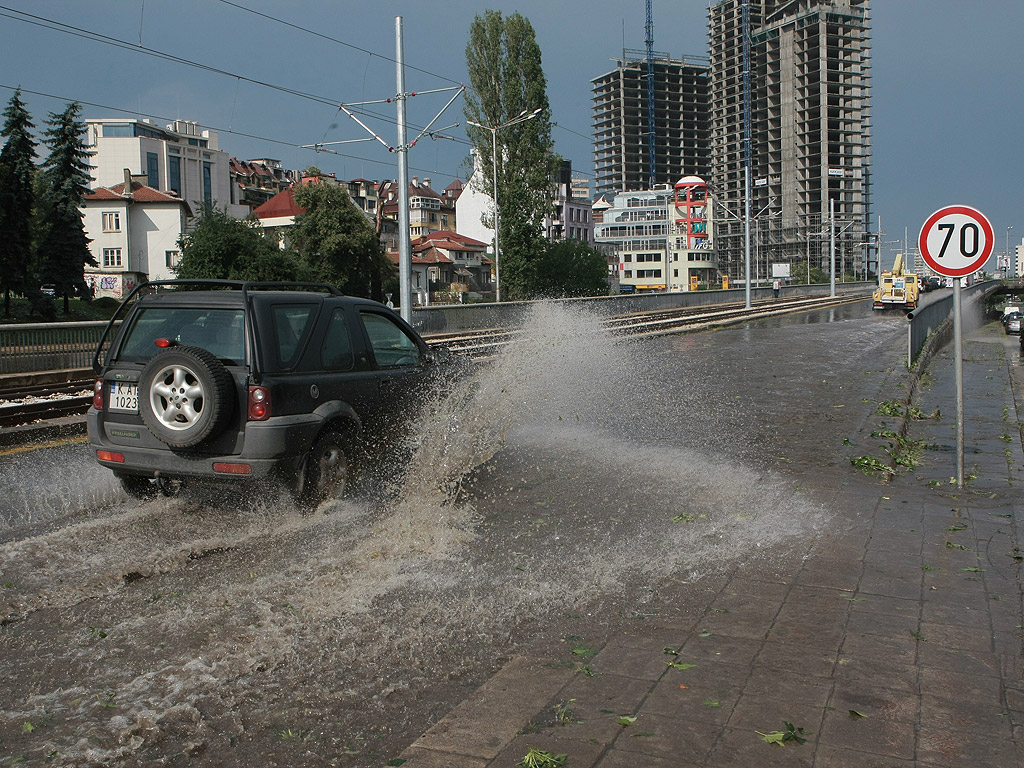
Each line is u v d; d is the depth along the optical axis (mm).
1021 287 89312
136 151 110500
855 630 4375
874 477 8211
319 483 6629
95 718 3551
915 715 3471
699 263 167625
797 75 192625
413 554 5727
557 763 3086
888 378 16656
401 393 7645
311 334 6789
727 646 4168
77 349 16812
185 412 6094
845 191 190250
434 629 4457
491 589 5055
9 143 51781
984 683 3770
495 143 53531
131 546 5828
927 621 4504
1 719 3539
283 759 3244
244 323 6324
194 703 3672
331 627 4488
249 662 4062
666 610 4684
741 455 9273
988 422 12000
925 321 24609
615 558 5641
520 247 56219
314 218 60688
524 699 3607
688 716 3449
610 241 174250
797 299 77750
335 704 3672
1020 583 5133
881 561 5566
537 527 6414
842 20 191125
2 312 52906
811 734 3307
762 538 6113
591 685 3744
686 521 6594
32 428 10766
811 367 19078
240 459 6164
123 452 6500
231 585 5109
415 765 3107
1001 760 3133
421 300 75062
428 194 137125
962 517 6730
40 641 4309
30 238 53250
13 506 6992
